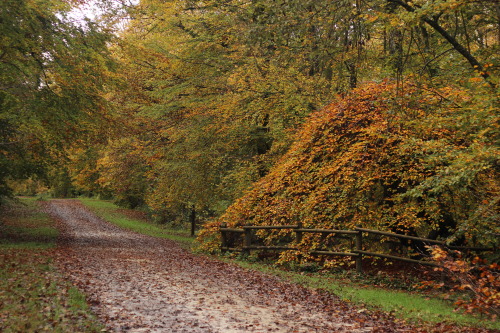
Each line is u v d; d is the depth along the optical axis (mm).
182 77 18719
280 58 14781
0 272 8727
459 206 11320
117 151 21609
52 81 15820
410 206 11398
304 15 11438
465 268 7684
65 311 6270
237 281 10430
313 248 12750
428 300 9062
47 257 12164
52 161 18969
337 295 9062
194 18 17828
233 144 18062
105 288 8500
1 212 31344
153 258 14164
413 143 9469
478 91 8250
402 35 10445
